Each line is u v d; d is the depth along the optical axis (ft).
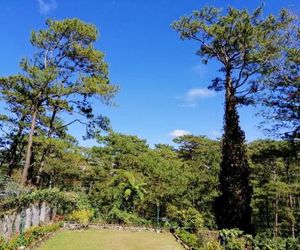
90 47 80.79
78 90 75.31
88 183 126.41
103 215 77.66
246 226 52.49
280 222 130.31
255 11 58.95
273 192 109.50
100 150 110.83
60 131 96.99
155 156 99.96
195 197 94.32
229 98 59.72
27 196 48.96
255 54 59.36
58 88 74.02
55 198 68.33
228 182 54.13
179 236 58.18
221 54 63.77
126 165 101.50
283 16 58.54
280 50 58.85
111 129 86.63
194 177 94.99
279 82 60.23
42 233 49.80
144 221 75.82
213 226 91.81
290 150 64.85
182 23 63.46
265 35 57.98
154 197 85.97
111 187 88.38
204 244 44.93
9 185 51.03
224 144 56.59
